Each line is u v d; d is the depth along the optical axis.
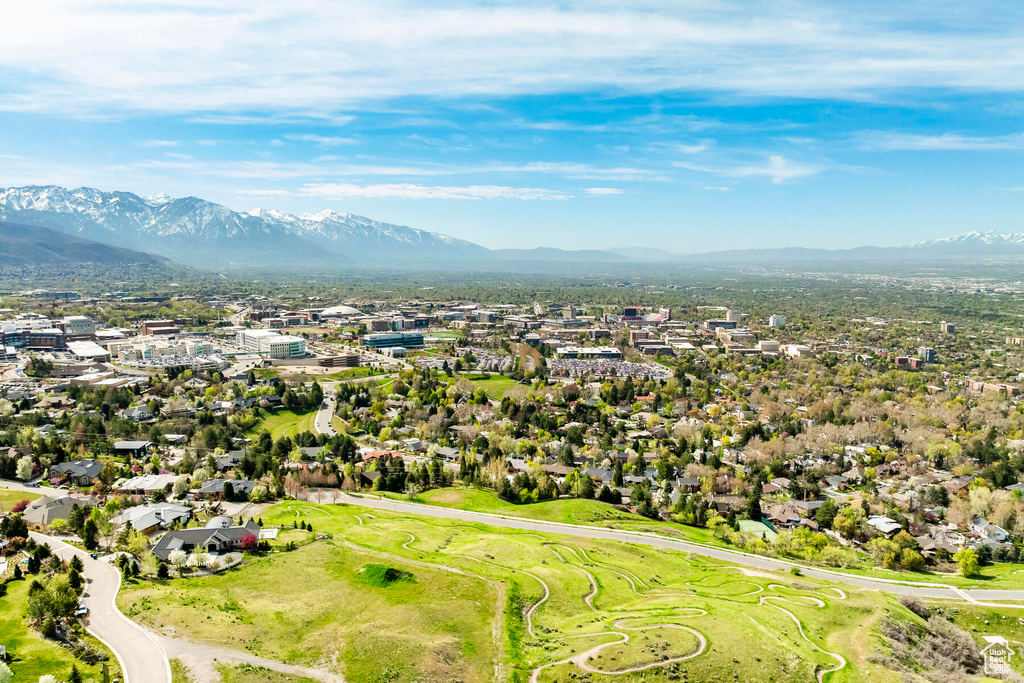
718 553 188.75
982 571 183.38
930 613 151.38
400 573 142.50
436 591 135.62
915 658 125.62
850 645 124.94
